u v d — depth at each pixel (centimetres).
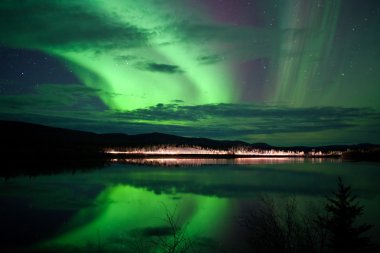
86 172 4919
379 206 2120
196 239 1543
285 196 2642
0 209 2131
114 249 1411
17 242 1482
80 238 1561
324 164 8319
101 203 2434
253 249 1369
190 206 2364
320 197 2500
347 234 765
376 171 5666
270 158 13525
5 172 4556
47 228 1708
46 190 2962
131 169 5759
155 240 1538
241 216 1975
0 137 12975
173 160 10038
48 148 11100
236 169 6144
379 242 1300
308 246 750
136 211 2175
